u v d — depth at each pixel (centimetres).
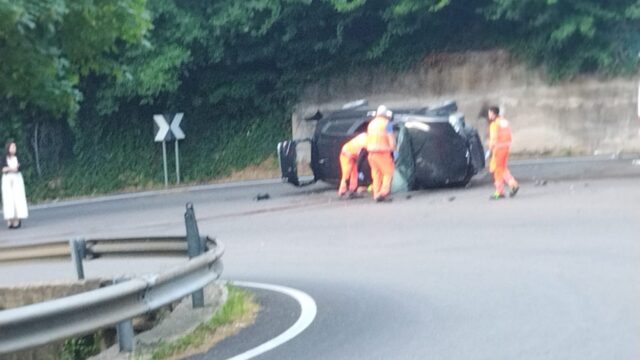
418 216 1970
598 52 3366
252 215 2225
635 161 2923
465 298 1148
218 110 3759
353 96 3662
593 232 1598
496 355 877
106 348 1107
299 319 1090
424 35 3588
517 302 1105
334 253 1593
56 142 3703
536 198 2130
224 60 3662
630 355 850
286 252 1644
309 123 3675
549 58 3441
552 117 3456
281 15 3525
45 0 1420
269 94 3731
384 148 2270
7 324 789
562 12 3359
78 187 3697
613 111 3400
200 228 2064
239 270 1484
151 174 3722
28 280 1587
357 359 896
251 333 1035
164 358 952
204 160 3728
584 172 2686
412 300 1159
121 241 1319
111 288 897
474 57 3534
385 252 1559
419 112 2492
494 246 1530
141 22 1577
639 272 1238
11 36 1441
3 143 3538
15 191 2489
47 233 2297
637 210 1830
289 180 2711
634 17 3322
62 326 845
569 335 934
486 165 2762
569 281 1206
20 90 1545
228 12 3522
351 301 1178
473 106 3544
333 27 3594
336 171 2612
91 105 3684
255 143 3734
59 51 1535
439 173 2422
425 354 898
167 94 3700
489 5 3419
